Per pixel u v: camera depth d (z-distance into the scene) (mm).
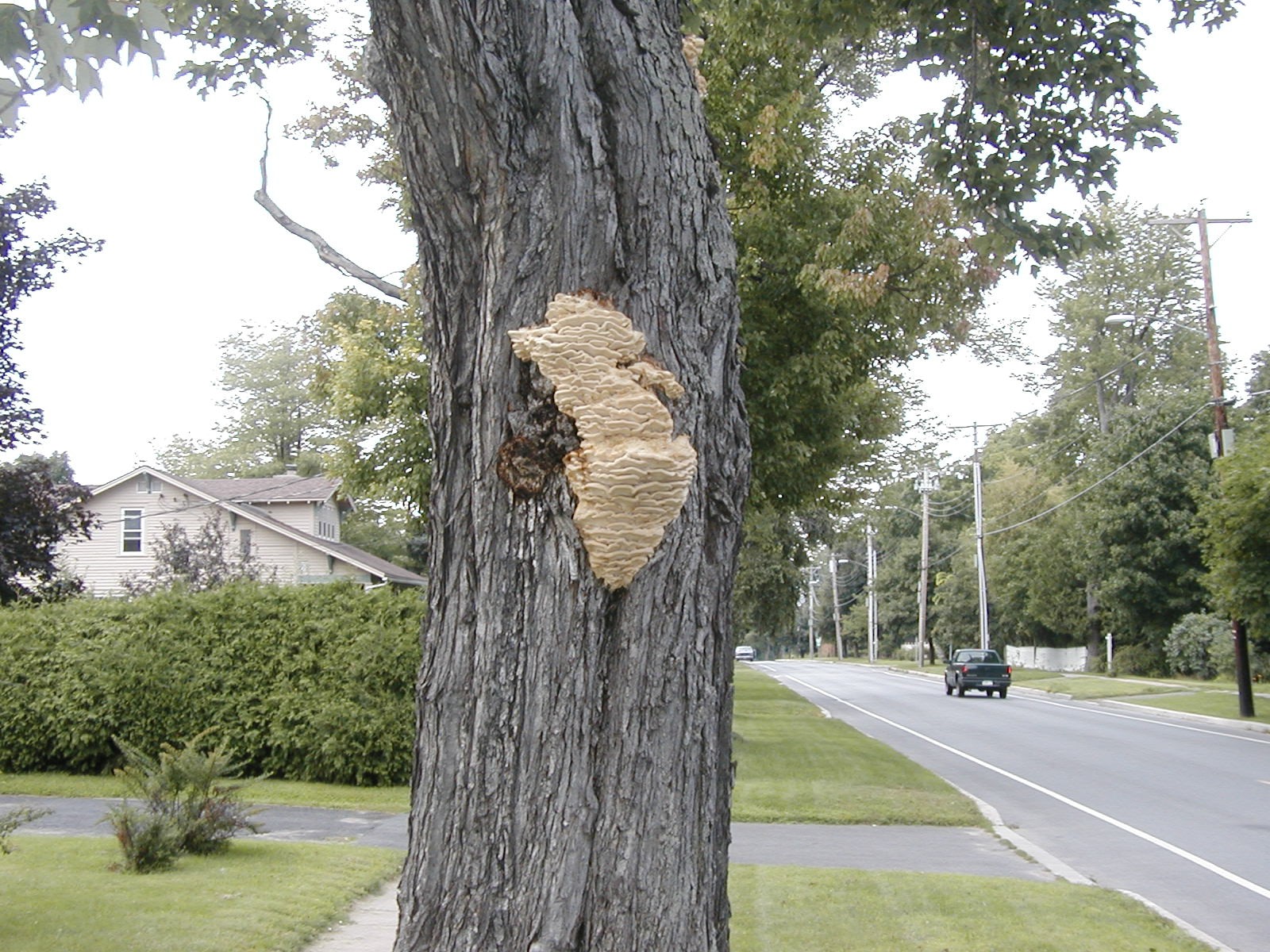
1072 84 7297
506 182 3734
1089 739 22000
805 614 117062
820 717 26719
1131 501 43406
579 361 3652
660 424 3670
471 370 3799
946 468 67125
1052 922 7301
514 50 3711
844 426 15117
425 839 3615
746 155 13219
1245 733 23688
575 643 3562
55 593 22062
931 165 7746
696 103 4016
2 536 21453
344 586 15102
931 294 13703
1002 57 7398
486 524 3658
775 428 13562
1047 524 52031
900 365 19188
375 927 7262
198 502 34125
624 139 3805
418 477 14055
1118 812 13062
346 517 44625
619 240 3770
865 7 7766
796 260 13227
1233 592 24922
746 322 13336
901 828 11656
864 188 13562
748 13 9148
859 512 28359
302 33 7918
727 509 3852
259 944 6523
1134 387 51219
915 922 7250
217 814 9328
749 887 8266
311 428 51438
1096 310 51188
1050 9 7000
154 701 14633
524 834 3502
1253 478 23969
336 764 14023
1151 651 45344
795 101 13070
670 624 3625
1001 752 19594
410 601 14984
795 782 14570
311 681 14469
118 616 15383
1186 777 16141
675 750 3592
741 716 26391
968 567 65500
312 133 14414
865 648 107250
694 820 3609
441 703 3662
